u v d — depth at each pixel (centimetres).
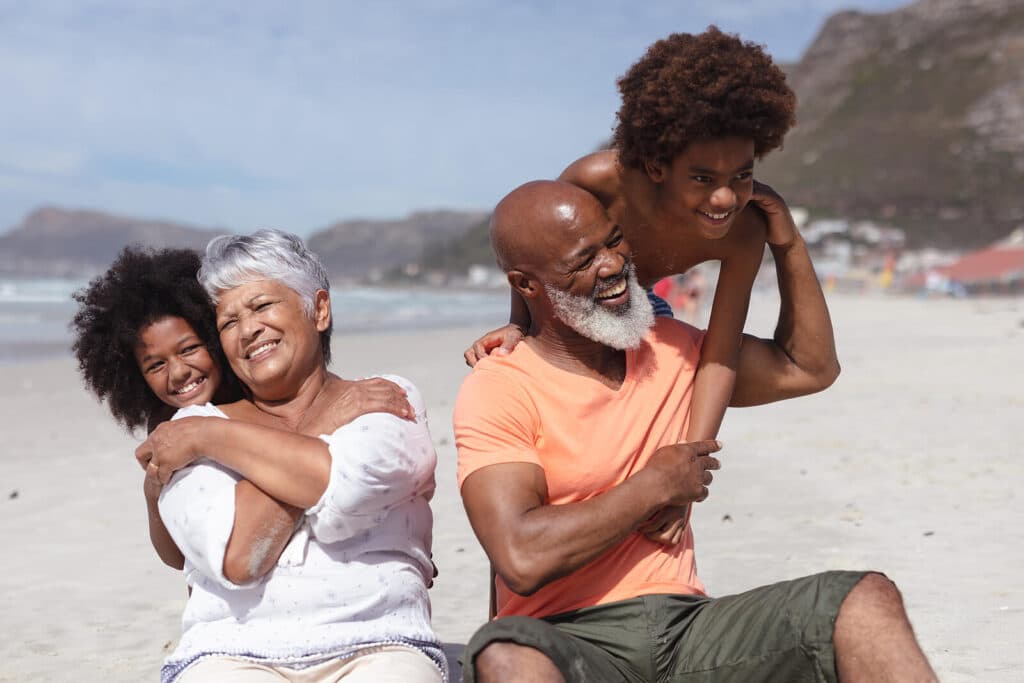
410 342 2492
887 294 7350
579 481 265
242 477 261
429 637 269
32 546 615
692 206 266
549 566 243
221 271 278
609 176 284
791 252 295
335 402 278
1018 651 378
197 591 266
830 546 538
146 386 293
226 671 252
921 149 18388
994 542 533
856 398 1094
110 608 493
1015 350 1680
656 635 258
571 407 267
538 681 228
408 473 262
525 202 269
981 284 6631
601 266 264
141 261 287
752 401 308
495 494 252
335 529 258
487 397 264
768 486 691
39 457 915
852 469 730
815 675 236
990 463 727
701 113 250
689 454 255
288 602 258
